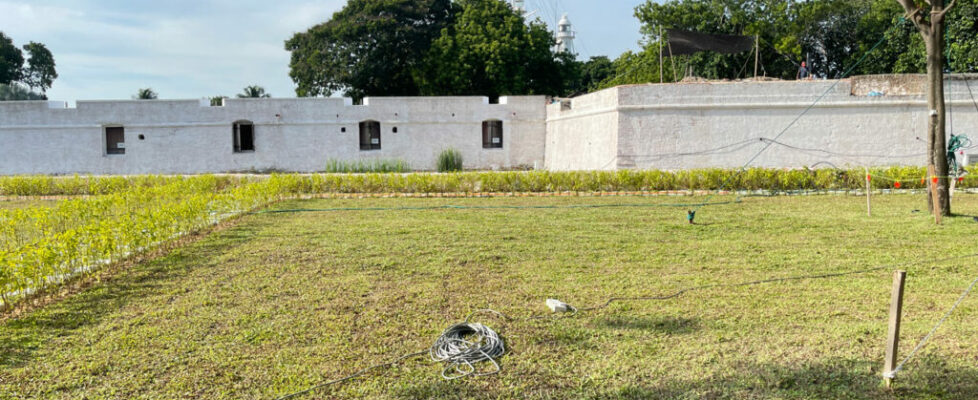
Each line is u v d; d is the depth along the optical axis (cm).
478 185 1719
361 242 965
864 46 3275
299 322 595
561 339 550
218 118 2620
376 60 3659
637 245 926
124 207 1327
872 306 621
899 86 1994
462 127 2692
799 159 2000
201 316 614
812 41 3512
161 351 528
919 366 481
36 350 532
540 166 2747
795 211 1250
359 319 603
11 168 2586
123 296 683
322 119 2648
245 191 1352
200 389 460
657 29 3669
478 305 643
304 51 3744
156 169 2616
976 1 2372
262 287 714
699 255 855
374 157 2669
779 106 1998
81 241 762
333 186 1672
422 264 818
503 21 3703
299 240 986
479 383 470
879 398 438
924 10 1118
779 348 520
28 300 660
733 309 620
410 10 3691
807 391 449
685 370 484
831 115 1991
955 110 1977
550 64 3950
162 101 2603
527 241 963
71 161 2594
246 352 525
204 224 1117
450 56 3588
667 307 629
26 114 2573
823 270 764
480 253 880
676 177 1644
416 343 543
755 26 3170
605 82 4725
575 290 692
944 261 797
